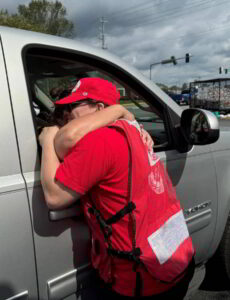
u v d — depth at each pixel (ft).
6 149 3.96
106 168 3.72
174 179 5.96
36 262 4.12
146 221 3.99
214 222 7.08
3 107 4.02
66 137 3.74
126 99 5.99
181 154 6.11
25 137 4.15
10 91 4.12
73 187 3.66
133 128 4.15
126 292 4.16
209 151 6.73
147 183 3.98
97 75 5.88
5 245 3.82
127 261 3.99
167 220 4.26
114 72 5.70
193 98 66.64
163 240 4.12
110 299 5.03
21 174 4.06
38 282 4.17
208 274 8.73
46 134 4.07
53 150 3.94
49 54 4.96
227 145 7.26
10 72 4.18
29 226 4.02
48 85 6.71
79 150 3.67
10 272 3.88
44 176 3.83
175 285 4.44
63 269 4.43
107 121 3.98
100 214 4.04
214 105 62.80
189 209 6.35
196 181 6.43
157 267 3.96
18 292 3.98
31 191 4.05
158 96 6.08
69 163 3.69
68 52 5.05
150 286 4.16
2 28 4.47
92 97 4.24
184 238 4.45
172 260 4.13
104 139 3.72
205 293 8.00
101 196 3.94
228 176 7.30
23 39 4.52
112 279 4.17
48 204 3.86
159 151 5.85
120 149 3.79
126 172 3.83
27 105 4.24
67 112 4.39
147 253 3.92
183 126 5.87
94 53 5.40
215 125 5.34
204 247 6.99
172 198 4.50
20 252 3.95
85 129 3.78
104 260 4.29
